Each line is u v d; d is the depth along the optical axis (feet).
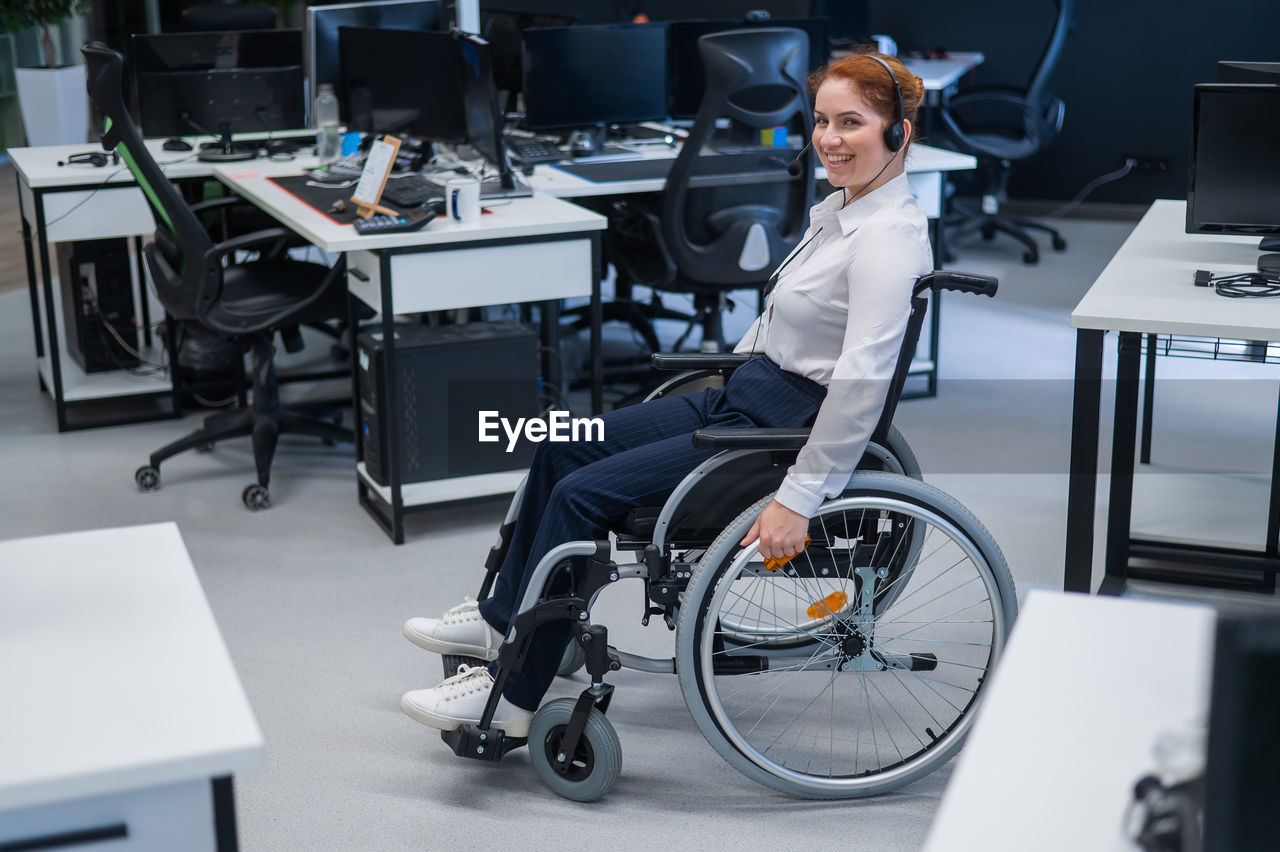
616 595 9.43
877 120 6.56
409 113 12.46
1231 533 9.78
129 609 3.87
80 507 11.02
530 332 10.51
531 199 11.05
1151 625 3.86
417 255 9.79
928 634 8.59
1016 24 21.74
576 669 8.13
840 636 7.03
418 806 6.81
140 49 13.35
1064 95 21.72
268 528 10.66
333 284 11.15
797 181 11.97
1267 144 8.55
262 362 11.54
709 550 6.37
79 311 13.28
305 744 7.43
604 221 10.25
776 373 7.02
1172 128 21.25
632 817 6.70
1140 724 3.36
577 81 13.43
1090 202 22.09
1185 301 7.64
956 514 6.49
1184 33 20.74
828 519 6.93
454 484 10.57
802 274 6.82
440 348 10.21
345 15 13.61
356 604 9.26
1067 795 3.10
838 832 6.57
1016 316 16.53
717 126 13.92
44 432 12.94
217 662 3.55
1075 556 7.84
